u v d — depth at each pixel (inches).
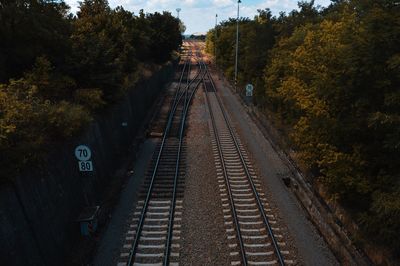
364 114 414.6
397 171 399.5
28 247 331.3
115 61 701.9
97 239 453.1
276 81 839.7
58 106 485.4
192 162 719.7
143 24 1460.4
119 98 705.0
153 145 831.7
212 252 426.6
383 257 373.4
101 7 1010.1
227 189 592.4
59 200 409.7
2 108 355.3
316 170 565.6
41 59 522.3
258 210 528.1
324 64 469.4
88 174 500.7
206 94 1483.8
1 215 299.1
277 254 417.4
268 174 670.5
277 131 834.2
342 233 443.2
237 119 1097.4
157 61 1739.7
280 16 1125.7
